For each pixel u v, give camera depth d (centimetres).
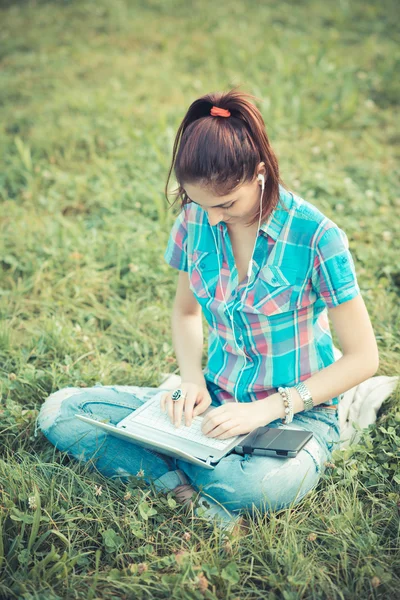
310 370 255
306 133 601
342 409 302
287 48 752
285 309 245
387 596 217
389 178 529
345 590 218
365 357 248
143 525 243
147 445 242
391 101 668
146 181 509
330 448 263
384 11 847
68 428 264
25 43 796
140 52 781
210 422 243
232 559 227
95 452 260
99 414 265
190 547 233
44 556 235
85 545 243
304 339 254
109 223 462
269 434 243
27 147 551
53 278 413
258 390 258
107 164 536
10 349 350
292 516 245
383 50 751
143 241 436
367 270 414
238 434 243
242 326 252
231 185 216
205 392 264
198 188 218
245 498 237
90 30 838
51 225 460
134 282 410
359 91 679
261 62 720
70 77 709
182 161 217
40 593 218
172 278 411
